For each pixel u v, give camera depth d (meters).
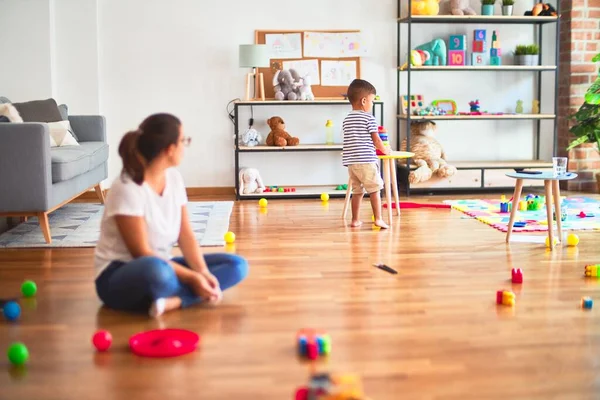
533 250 3.81
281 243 4.03
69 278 3.25
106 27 5.97
